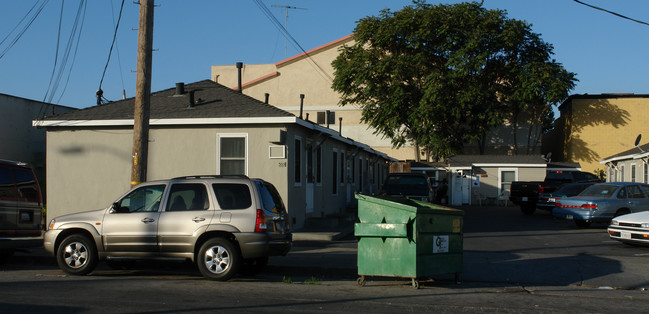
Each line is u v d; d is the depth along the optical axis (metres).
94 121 18.08
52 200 18.41
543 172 37.91
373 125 43.41
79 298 8.68
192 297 8.84
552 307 8.46
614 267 11.82
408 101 41.88
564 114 46.53
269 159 17.41
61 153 18.50
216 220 10.26
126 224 10.60
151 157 18.14
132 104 19.30
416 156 45.78
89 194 18.25
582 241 16.45
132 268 12.34
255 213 10.22
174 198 10.66
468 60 39.59
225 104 18.48
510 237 17.59
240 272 11.45
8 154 23.73
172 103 19.02
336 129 48.31
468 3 41.38
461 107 39.91
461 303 8.65
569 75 41.09
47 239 10.98
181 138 18.03
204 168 17.81
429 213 9.84
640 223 14.41
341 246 15.22
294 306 8.23
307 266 11.71
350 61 43.31
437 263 9.97
